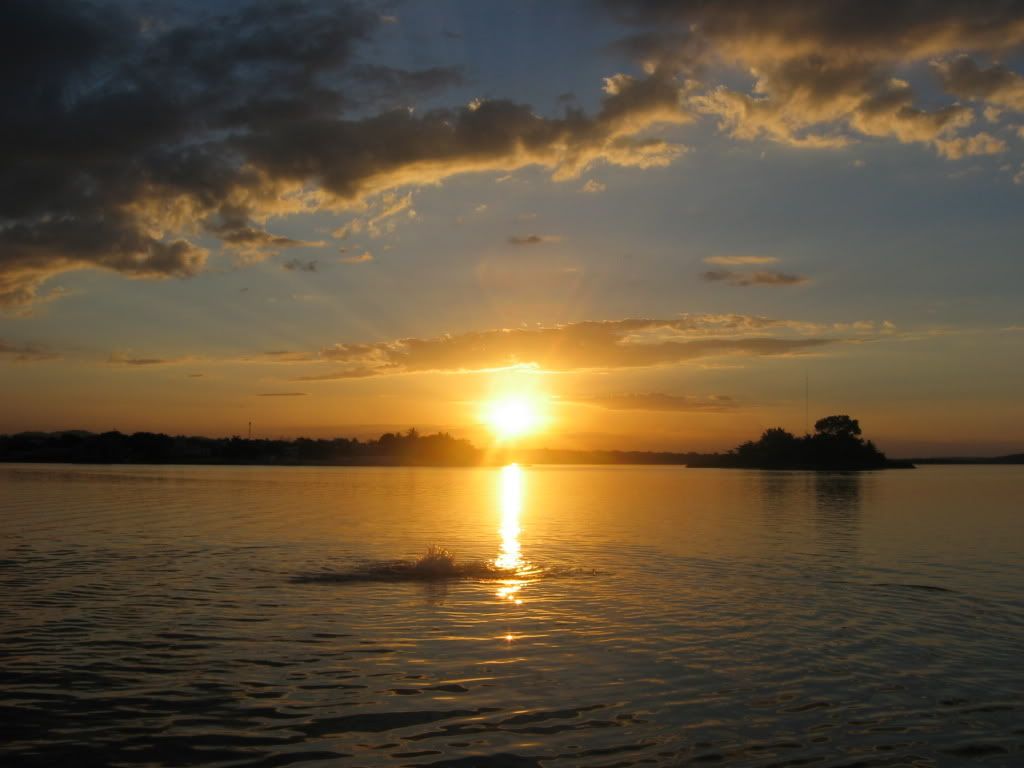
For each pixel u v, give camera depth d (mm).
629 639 22641
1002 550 42938
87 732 15391
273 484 125750
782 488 126312
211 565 35531
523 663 20156
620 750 14633
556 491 117938
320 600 27859
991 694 17938
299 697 17469
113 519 57656
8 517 58875
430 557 37094
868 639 22797
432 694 17688
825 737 15352
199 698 17359
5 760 14086
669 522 60281
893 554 41125
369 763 13992
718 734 15461
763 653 21250
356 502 80938
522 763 14047
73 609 26172
